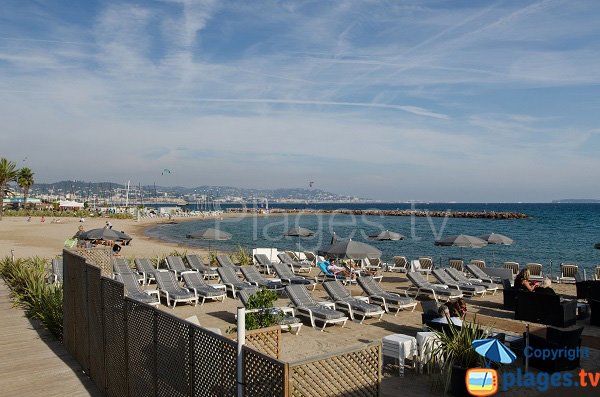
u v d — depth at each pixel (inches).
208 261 838.5
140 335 221.3
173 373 194.2
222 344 167.2
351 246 563.2
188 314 450.3
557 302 354.3
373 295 460.1
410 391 260.5
